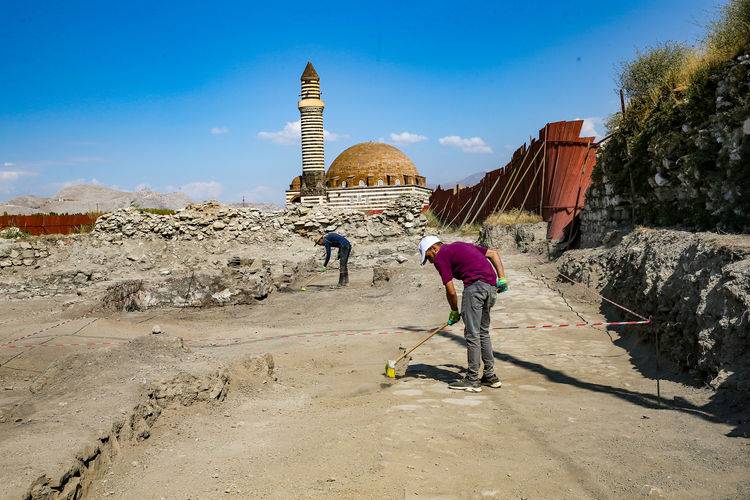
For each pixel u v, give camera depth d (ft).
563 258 46.75
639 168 37.52
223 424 15.44
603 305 30.83
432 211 122.31
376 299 41.91
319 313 38.29
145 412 14.64
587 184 56.34
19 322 37.52
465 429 14.14
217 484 11.48
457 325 30.01
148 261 61.36
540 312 30.91
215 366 18.33
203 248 65.57
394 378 20.24
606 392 17.38
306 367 22.59
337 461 12.34
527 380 19.29
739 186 25.75
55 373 18.10
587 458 12.05
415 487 10.93
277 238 70.03
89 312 39.55
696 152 29.53
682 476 10.78
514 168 70.13
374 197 128.57
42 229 79.82
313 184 116.37
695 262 20.57
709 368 16.20
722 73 28.55
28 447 11.50
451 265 18.69
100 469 11.91
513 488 10.79
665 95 35.99
